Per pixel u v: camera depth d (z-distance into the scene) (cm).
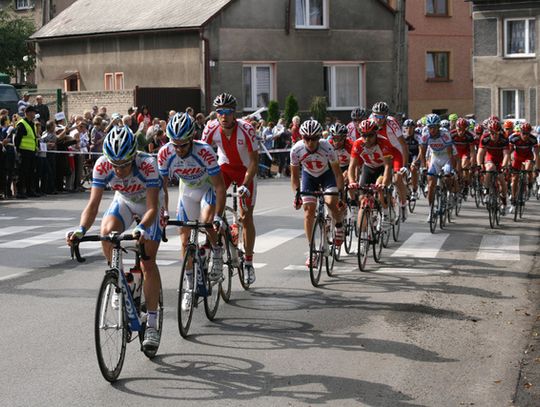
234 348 791
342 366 736
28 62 5047
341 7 3928
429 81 4862
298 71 3831
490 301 998
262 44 3728
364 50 3997
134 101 3381
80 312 934
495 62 3959
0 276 1140
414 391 671
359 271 1188
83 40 4141
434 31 4869
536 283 1109
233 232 1034
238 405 636
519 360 759
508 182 1855
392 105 4075
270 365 737
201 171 883
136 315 721
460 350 789
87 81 4153
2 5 5622
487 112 4000
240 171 1048
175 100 3488
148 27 3756
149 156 742
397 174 1381
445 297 1019
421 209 2000
